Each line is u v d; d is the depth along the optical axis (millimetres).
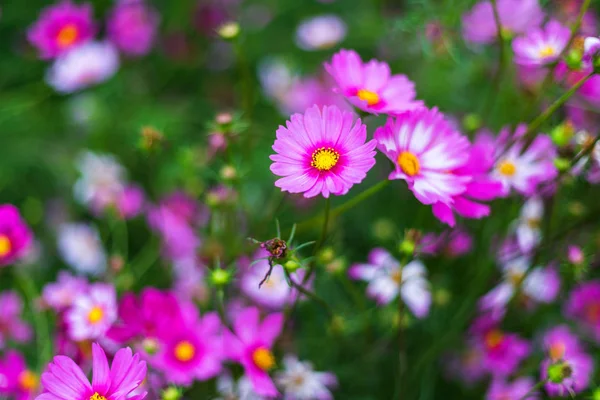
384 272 1136
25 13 1564
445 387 1206
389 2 1464
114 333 1057
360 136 967
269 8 1652
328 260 1085
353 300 1211
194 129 1442
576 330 1192
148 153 1168
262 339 1070
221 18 1594
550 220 1109
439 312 1185
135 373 950
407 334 1187
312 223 1094
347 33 1498
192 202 1280
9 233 1162
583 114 1169
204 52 1576
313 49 1455
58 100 1495
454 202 1011
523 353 1155
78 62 1398
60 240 1299
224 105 1480
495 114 1282
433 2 1330
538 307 1171
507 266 1145
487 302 1146
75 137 1438
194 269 1201
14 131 1433
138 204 1325
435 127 1009
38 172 1421
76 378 953
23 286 1225
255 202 1297
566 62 1043
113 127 1419
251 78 1544
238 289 1160
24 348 1204
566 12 1222
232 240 1160
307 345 1161
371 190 1019
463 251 1170
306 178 967
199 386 1088
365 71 1031
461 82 1337
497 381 1148
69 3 1413
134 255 1343
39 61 1524
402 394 1123
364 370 1170
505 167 1096
